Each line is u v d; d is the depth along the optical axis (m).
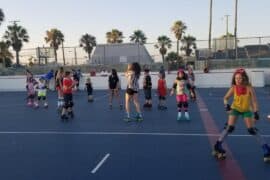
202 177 7.41
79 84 34.69
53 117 16.70
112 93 19.59
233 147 9.88
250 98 8.57
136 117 14.90
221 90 30.80
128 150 9.80
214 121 14.49
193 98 22.72
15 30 66.69
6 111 19.48
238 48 36.78
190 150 9.66
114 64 38.06
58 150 10.02
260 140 8.55
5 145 10.84
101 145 10.48
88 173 7.86
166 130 12.60
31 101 21.89
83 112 18.17
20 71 37.94
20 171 8.15
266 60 36.19
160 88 18.64
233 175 7.51
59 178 7.58
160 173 7.72
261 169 7.88
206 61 37.44
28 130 13.33
